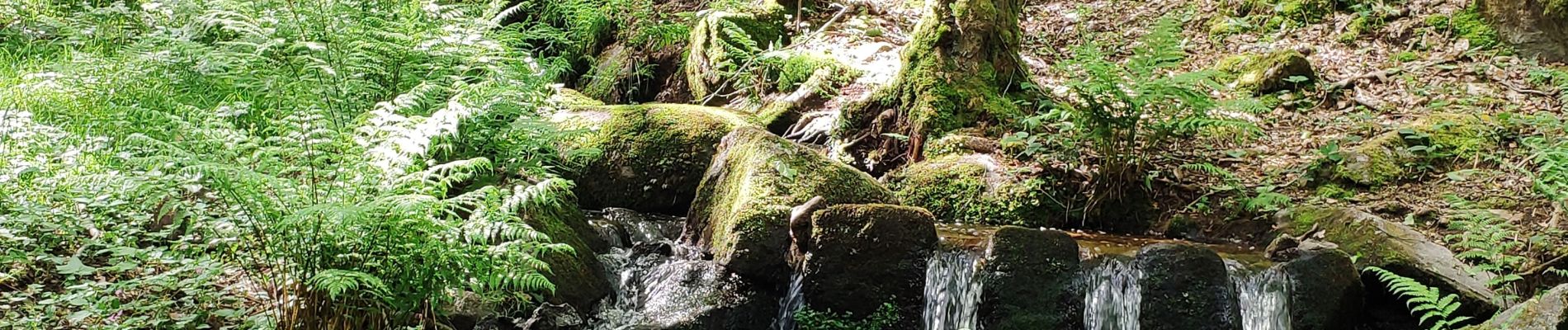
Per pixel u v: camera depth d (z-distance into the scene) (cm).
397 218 357
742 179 521
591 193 594
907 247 465
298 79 542
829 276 464
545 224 493
